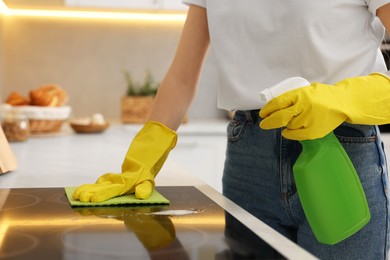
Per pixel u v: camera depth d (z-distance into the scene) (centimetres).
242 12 112
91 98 326
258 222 79
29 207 89
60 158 160
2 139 129
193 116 337
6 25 315
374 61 110
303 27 105
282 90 89
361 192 90
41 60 320
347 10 105
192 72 121
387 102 94
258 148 112
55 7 281
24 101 245
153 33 329
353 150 104
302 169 87
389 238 111
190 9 122
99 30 324
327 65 105
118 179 98
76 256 61
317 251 106
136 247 65
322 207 88
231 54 114
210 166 273
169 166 142
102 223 78
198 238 70
